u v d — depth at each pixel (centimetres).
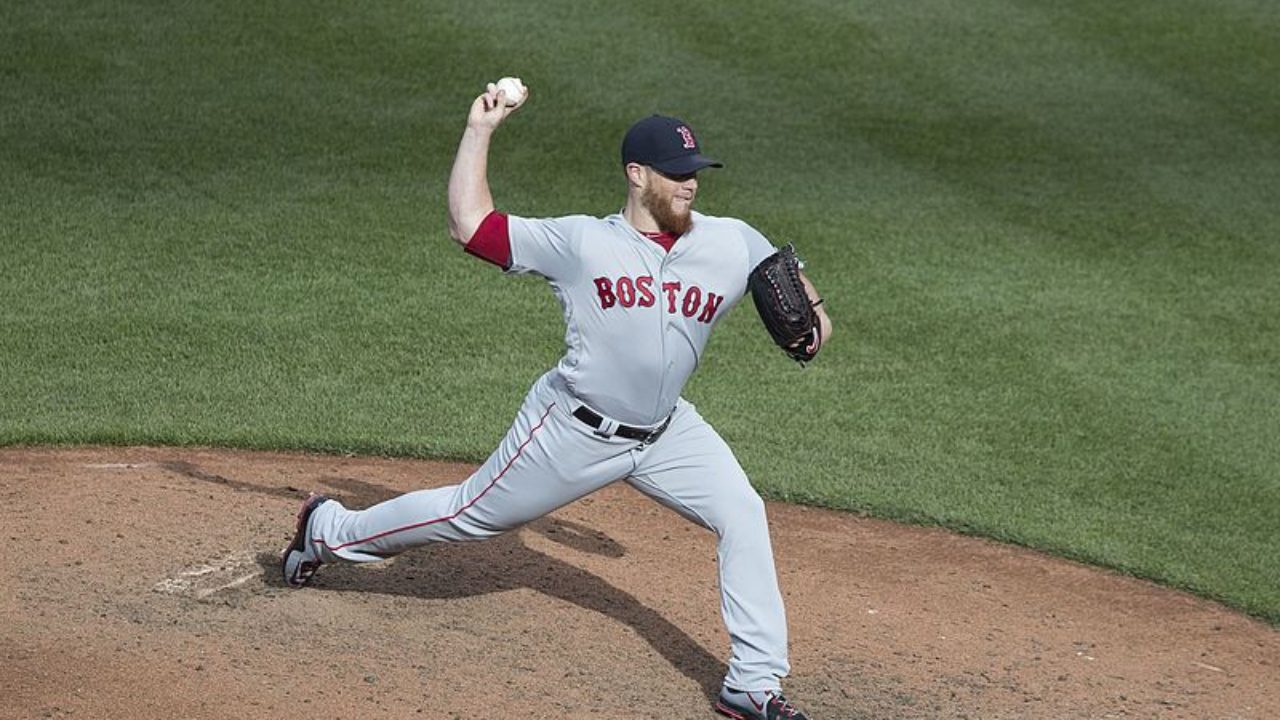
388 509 2175
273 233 3978
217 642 2125
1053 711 2233
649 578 2544
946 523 2942
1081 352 3712
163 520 2550
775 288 1989
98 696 1934
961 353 3666
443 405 3256
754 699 2067
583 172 4391
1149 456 3284
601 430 2006
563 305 1989
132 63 4822
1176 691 2355
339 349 3472
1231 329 3884
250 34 5053
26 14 5047
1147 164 4775
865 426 3325
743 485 2072
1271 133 5056
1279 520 3067
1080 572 2794
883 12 5625
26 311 3522
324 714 1959
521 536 2642
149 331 3484
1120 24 5709
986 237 4253
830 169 4559
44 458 2833
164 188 4172
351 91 4775
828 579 2648
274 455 2967
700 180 4400
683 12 5459
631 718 2064
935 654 2391
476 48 5075
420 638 2217
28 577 2270
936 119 4941
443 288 3791
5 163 4219
